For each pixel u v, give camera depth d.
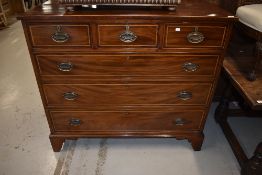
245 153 1.50
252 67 1.36
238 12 1.44
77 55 1.11
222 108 1.70
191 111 1.34
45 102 1.28
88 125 1.38
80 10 1.07
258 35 1.26
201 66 1.16
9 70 2.53
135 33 1.04
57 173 1.35
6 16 4.25
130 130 1.41
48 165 1.40
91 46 1.07
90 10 1.07
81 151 1.50
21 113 1.86
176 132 1.42
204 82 1.22
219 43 1.08
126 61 1.13
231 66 1.48
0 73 2.46
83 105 1.29
